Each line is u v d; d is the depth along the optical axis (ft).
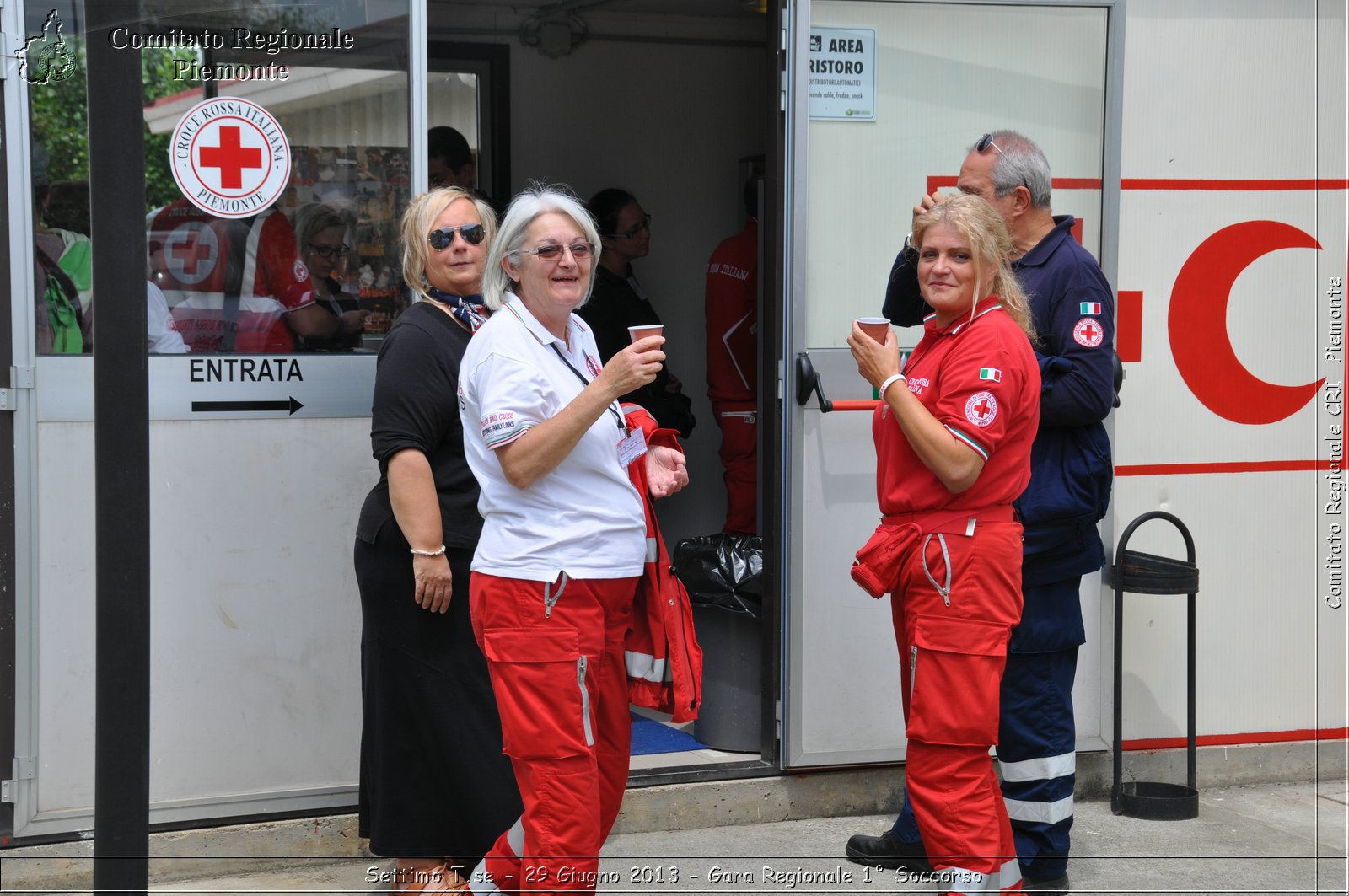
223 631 16.17
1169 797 18.81
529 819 12.51
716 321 22.65
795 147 17.58
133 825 10.50
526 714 12.29
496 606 12.34
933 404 13.43
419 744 14.74
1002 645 13.37
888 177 18.20
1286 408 19.77
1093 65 18.60
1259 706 20.08
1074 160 18.72
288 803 16.52
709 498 25.45
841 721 18.30
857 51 17.94
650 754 19.04
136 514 10.34
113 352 10.19
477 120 24.06
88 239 15.48
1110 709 19.17
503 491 12.44
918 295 16.58
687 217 25.26
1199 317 19.43
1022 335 13.47
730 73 25.17
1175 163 19.17
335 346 16.35
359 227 16.31
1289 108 19.44
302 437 16.25
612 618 12.94
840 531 18.10
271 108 15.93
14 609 15.44
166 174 15.70
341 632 16.56
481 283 13.89
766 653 18.51
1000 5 18.13
